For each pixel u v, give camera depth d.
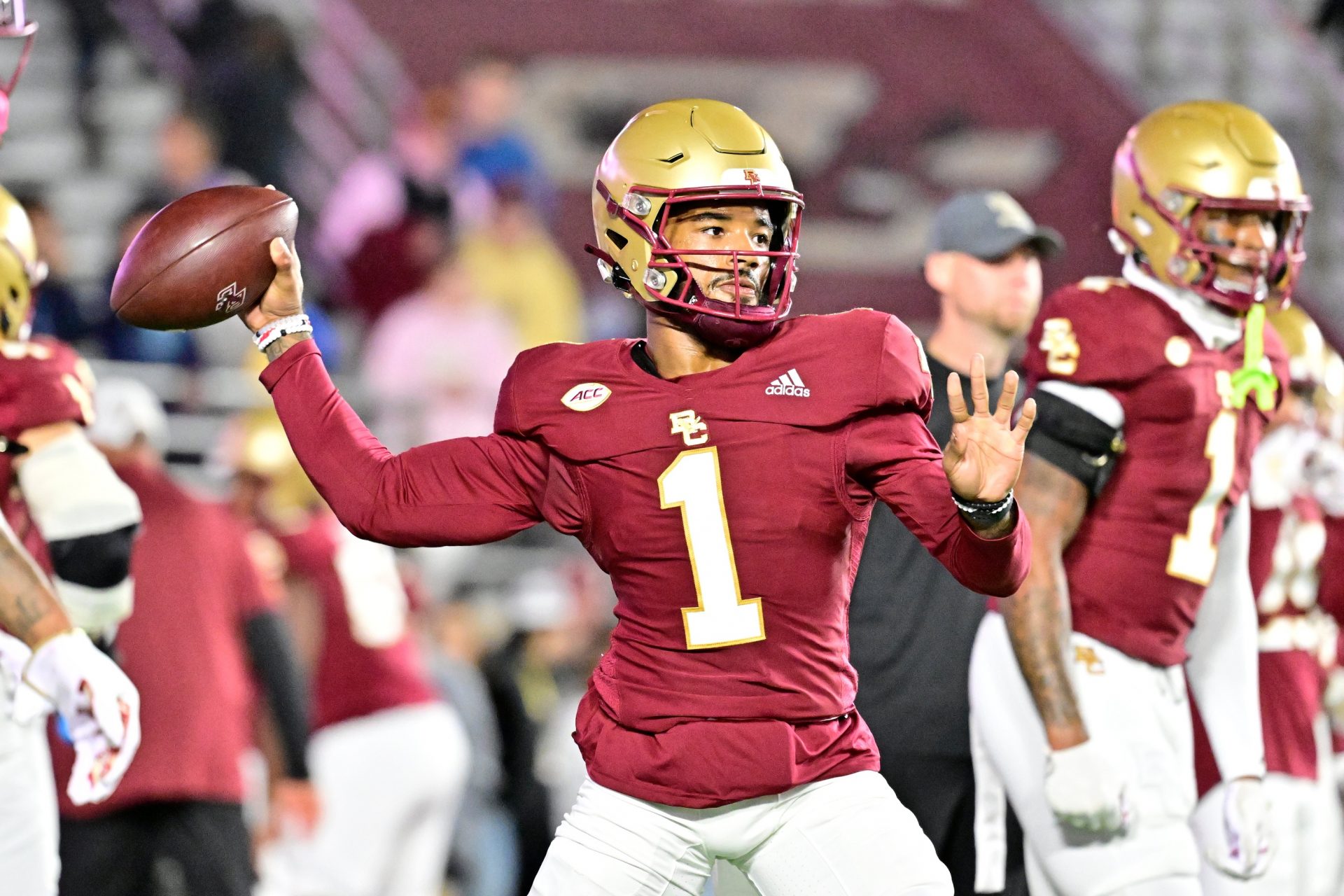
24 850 12.79
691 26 48.44
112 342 29.97
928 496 10.75
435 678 26.42
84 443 13.57
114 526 13.40
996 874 14.91
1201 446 13.93
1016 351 19.59
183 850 17.95
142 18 41.34
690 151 11.15
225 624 18.64
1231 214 14.11
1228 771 14.76
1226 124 14.22
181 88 39.53
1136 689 14.01
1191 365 13.91
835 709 11.12
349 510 11.50
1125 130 47.22
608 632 29.97
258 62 37.12
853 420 10.95
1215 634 14.67
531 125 47.81
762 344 11.15
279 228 11.77
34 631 12.35
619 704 11.20
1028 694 14.30
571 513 11.31
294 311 11.90
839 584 11.16
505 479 11.42
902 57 47.97
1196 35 47.72
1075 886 14.00
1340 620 19.05
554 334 36.62
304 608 22.20
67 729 12.57
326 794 22.14
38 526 13.78
